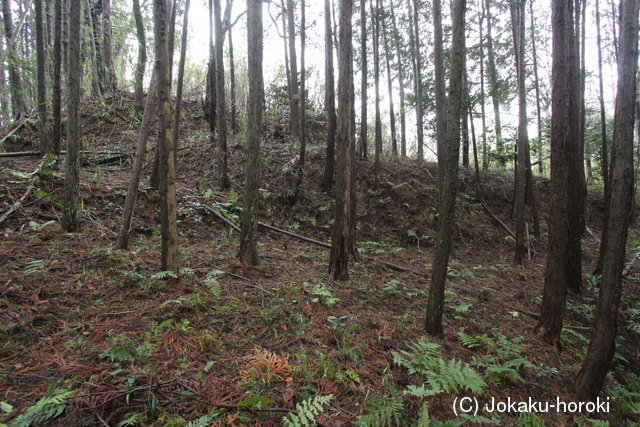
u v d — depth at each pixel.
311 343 3.19
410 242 9.09
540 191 12.58
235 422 2.13
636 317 5.61
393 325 3.92
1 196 4.91
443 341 3.80
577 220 6.49
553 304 4.30
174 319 3.14
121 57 12.73
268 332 3.22
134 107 9.70
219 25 7.47
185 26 5.93
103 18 10.84
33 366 2.34
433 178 11.16
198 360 2.67
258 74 4.57
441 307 3.83
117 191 6.11
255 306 3.65
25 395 2.08
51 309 3.00
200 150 9.05
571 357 4.11
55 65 6.01
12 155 6.61
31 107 9.36
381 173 10.54
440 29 6.96
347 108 4.90
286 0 11.17
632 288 6.92
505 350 3.74
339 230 5.05
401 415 2.42
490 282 6.75
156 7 3.42
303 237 7.13
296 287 4.38
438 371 2.92
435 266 3.81
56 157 5.95
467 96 11.27
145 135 4.55
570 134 6.48
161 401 2.19
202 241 5.87
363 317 3.98
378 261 6.66
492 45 14.21
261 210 8.04
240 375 2.56
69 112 4.53
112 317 3.07
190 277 4.07
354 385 2.69
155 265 4.20
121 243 4.47
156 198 6.32
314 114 12.80
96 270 3.80
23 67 6.36
